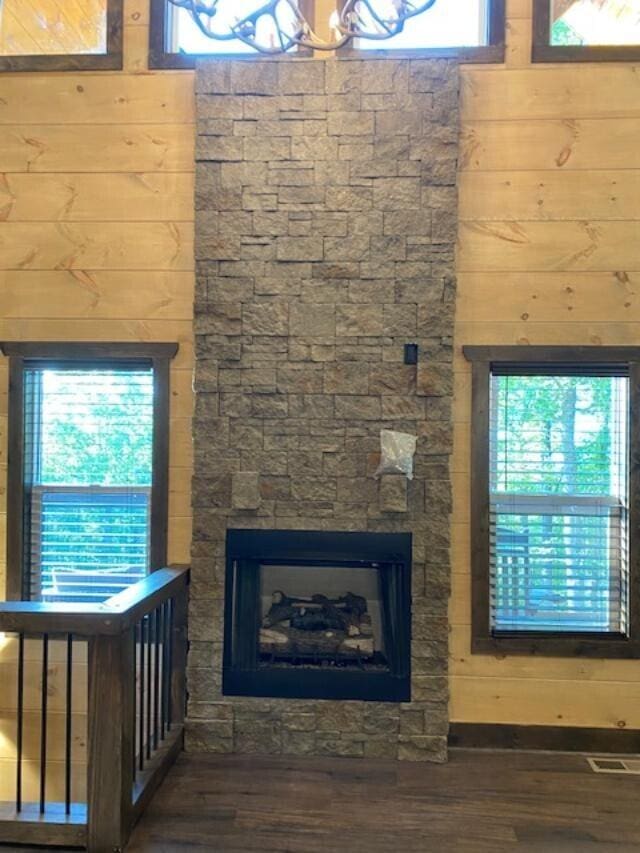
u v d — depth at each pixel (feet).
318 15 9.92
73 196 10.36
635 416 9.81
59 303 10.36
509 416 10.14
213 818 7.71
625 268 9.86
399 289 9.65
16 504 10.33
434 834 7.46
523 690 9.80
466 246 9.97
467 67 9.98
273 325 9.74
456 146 9.61
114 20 10.32
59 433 10.57
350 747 9.44
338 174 9.69
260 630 9.75
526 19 9.96
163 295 10.27
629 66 9.87
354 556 9.60
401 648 9.52
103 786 7.11
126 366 10.41
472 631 9.87
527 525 10.12
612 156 9.87
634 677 9.74
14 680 10.34
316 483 9.66
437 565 9.53
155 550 10.20
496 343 9.91
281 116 9.73
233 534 9.70
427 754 9.34
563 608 10.07
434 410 9.59
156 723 8.89
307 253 9.72
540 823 7.72
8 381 10.42
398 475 9.55
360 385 9.66
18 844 7.20
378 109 9.65
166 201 10.26
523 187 9.94
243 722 9.53
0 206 10.42
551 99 9.92
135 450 10.50
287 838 7.34
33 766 10.22
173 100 10.25
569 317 9.87
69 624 7.05
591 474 10.11
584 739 9.71
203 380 9.76
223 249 9.78
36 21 10.64
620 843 7.34
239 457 9.74
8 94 10.41
